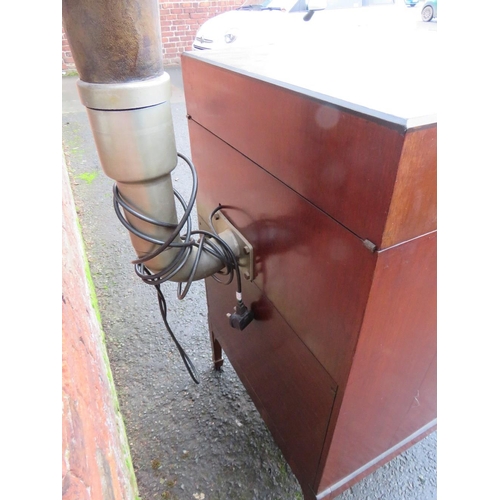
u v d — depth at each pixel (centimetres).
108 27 45
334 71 60
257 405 102
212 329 123
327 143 47
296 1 287
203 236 78
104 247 197
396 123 37
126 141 54
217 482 105
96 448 49
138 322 156
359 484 104
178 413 122
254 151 65
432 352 65
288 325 72
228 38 284
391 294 49
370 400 65
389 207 40
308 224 56
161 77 52
